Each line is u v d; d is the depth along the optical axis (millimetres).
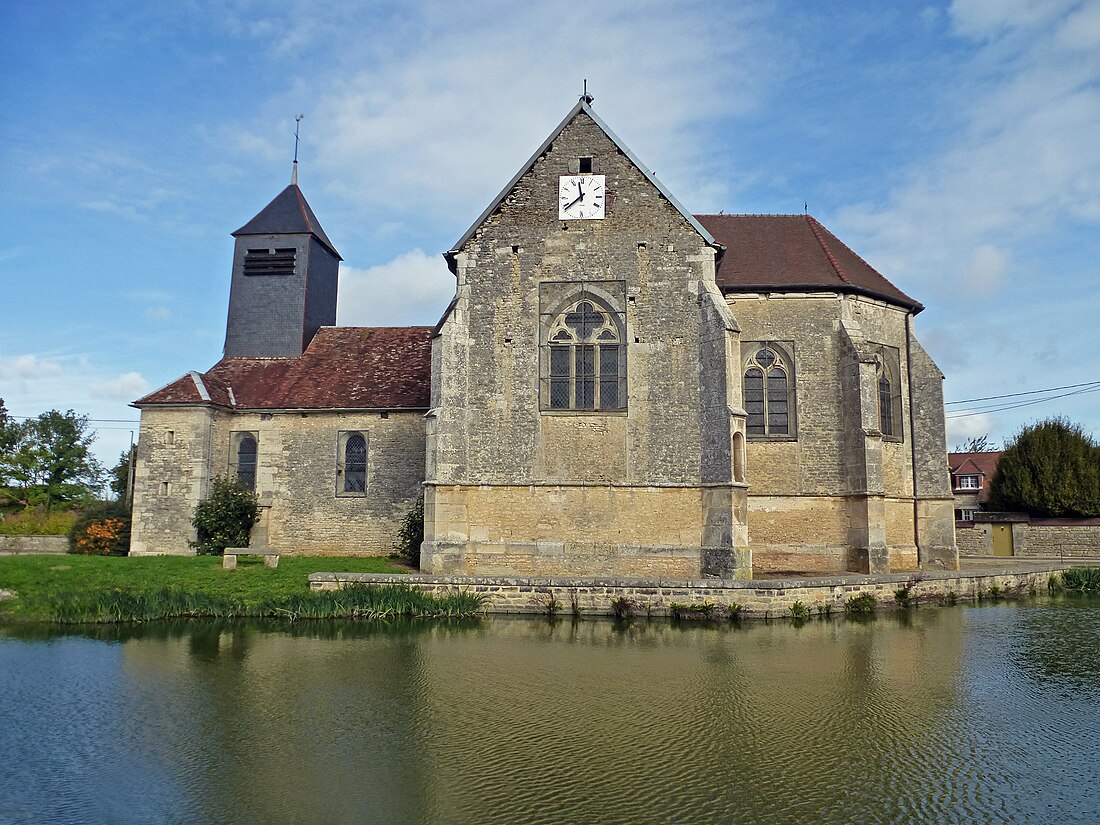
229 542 26922
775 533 25891
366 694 12609
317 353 31859
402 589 20609
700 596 19766
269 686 13109
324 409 28594
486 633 17906
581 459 23062
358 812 8086
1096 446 42812
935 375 28344
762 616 19688
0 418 54000
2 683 13312
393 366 30672
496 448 23266
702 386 22891
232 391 29922
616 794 8555
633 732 10680
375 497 28266
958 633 18094
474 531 23016
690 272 23469
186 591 20500
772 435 26375
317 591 20766
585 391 23406
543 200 24188
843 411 26062
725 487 21984
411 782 8891
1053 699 12500
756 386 26688
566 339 23656
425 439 26641
